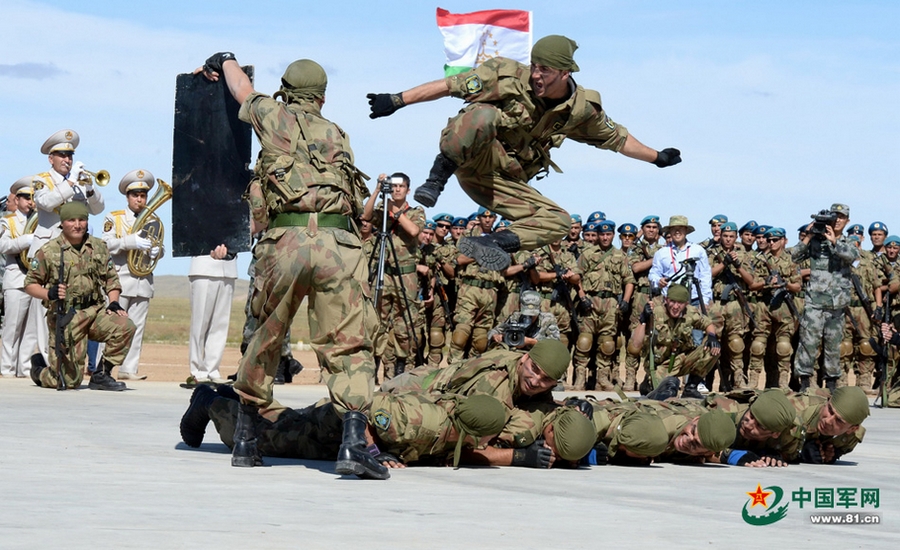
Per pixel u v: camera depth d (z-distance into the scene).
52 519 4.52
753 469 7.52
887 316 17.98
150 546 4.00
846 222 17.27
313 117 6.42
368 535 4.40
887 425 12.09
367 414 6.25
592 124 7.65
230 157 7.59
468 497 5.61
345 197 6.32
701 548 4.39
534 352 6.95
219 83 7.57
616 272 17.97
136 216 15.39
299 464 6.83
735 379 18.31
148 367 19.44
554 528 4.74
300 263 6.14
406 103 7.33
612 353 18.08
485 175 7.73
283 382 16.14
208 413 7.33
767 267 18.58
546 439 7.09
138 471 6.21
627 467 7.39
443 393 7.04
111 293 13.16
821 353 19.23
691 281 13.97
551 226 7.80
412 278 15.55
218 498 5.27
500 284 16.97
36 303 15.50
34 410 9.97
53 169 14.84
